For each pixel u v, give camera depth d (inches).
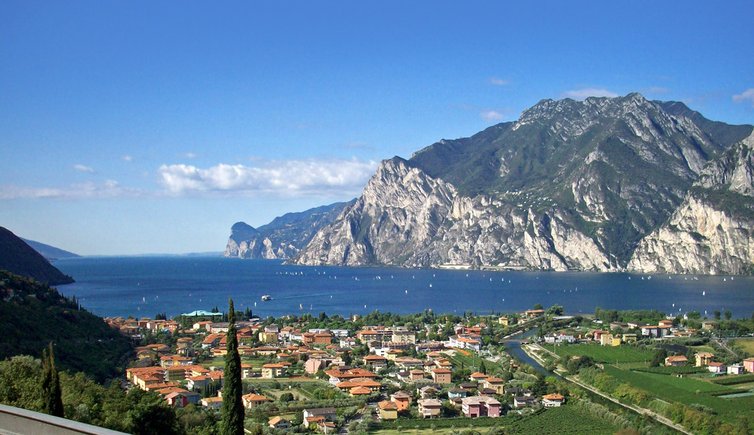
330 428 6968.5
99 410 4429.1
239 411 3951.8
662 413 7632.9
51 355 3469.5
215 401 7554.1
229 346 3961.6
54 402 3432.6
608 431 6939.0
